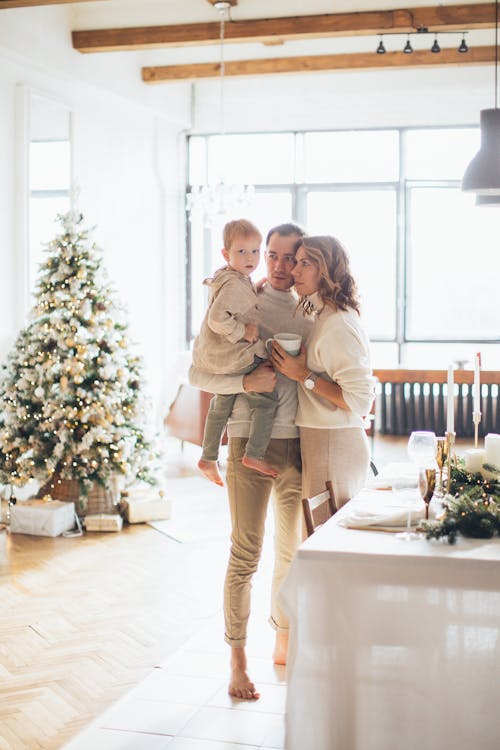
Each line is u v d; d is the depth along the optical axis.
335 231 11.35
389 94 10.69
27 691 3.72
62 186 8.70
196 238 11.57
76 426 6.50
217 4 8.06
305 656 2.63
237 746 3.16
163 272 11.09
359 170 11.26
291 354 3.38
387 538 2.77
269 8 8.12
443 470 3.42
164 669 3.92
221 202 9.46
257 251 3.57
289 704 2.63
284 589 2.64
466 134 10.95
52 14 7.98
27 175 7.90
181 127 11.23
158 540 6.20
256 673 3.83
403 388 10.78
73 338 6.45
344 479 3.46
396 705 2.59
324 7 8.05
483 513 2.79
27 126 7.94
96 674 3.89
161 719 3.40
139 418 6.68
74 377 6.39
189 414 9.26
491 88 10.26
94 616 4.66
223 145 11.51
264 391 3.43
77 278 6.53
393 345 11.30
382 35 8.52
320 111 11.01
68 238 6.62
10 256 7.76
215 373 3.53
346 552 2.60
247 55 9.66
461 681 2.55
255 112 11.17
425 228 11.16
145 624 4.53
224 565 5.58
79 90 8.86
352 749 2.61
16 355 6.59
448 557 2.54
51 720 3.43
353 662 2.60
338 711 2.62
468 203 11.02
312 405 3.43
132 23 8.30
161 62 9.79
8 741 3.26
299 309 3.62
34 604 4.86
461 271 11.11
